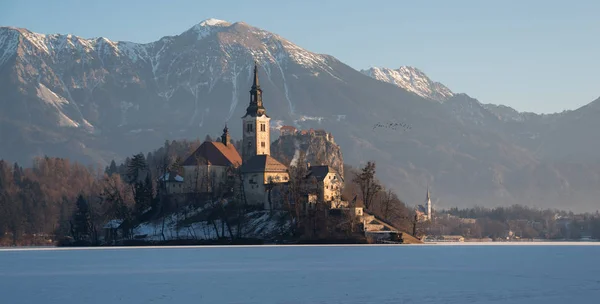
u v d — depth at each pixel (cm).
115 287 19975
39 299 18038
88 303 17425
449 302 17488
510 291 19262
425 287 19988
